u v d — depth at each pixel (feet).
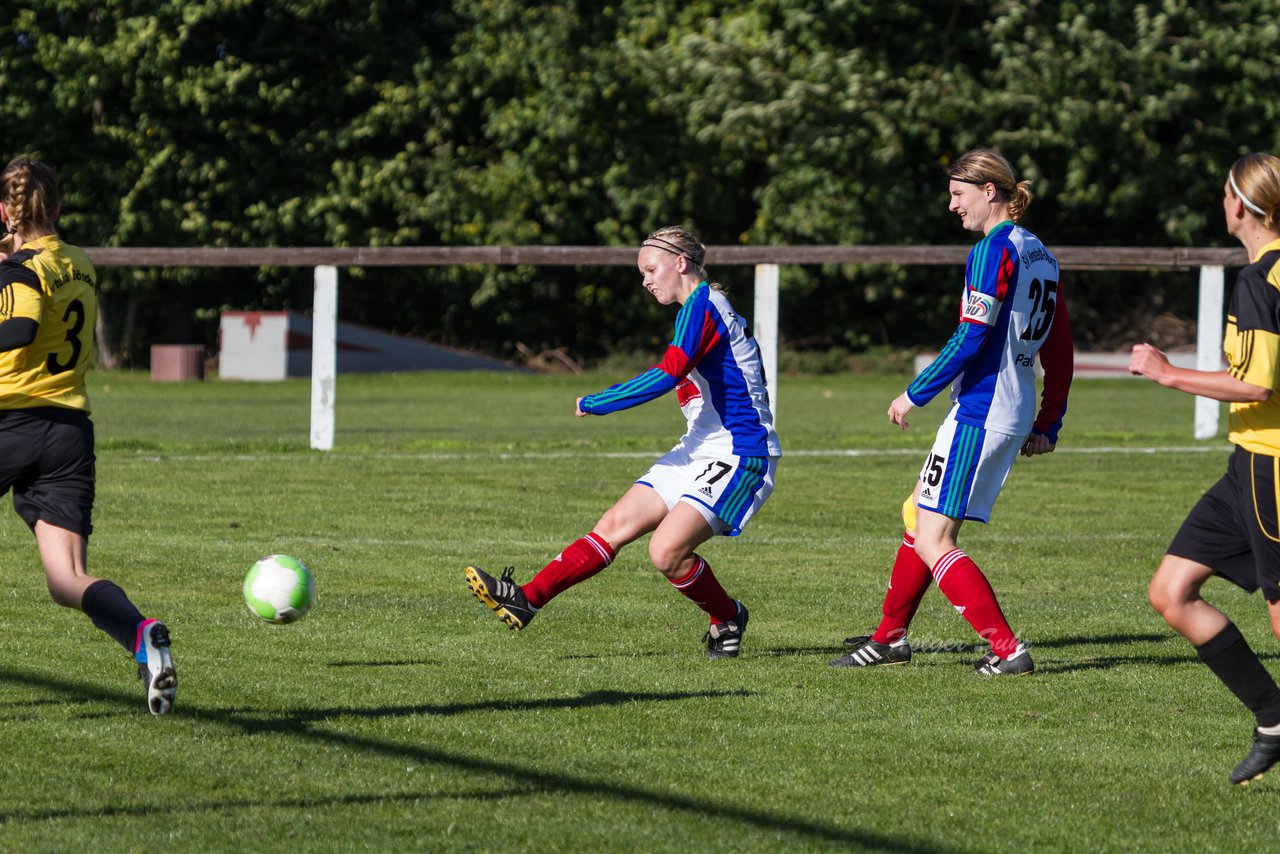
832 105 415.64
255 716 65.31
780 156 426.92
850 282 464.65
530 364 468.34
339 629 85.92
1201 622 57.47
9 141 422.82
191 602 93.20
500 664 77.36
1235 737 64.39
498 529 128.36
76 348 63.57
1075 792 55.88
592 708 68.03
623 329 485.56
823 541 123.75
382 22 443.73
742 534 127.44
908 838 50.26
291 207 423.23
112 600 59.88
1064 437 222.69
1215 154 436.76
